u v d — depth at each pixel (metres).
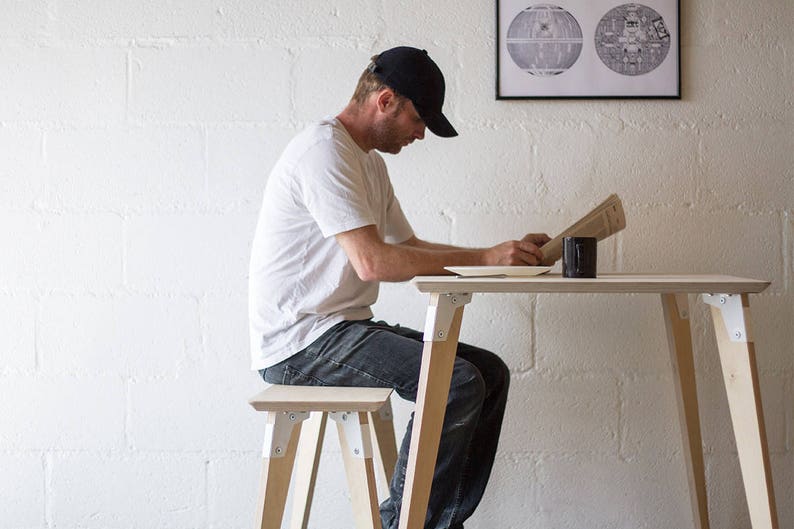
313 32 2.40
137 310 2.42
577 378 2.42
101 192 2.42
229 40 2.41
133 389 2.42
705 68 2.40
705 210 2.40
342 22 2.40
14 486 2.43
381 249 1.87
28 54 2.41
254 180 2.41
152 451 2.42
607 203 1.96
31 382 2.42
